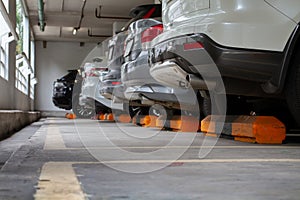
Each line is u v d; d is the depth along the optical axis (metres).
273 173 1.95
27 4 13.75
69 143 3.63
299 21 2.89
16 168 2.09
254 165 2.22
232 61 2.95
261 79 3.01
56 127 6.89
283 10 2.91
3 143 4.20
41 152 2.87
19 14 12.91
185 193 1.50
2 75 7.68
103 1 13.24
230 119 3.98
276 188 1.59
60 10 14.41
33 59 18.08
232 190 1.55
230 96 4.13
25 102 12.81
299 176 1.86
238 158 2.53
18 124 7.12
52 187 1.58
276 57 2.92
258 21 2.92
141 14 5.35
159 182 1.72
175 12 3.43
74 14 14.60
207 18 3.06
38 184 1.64
